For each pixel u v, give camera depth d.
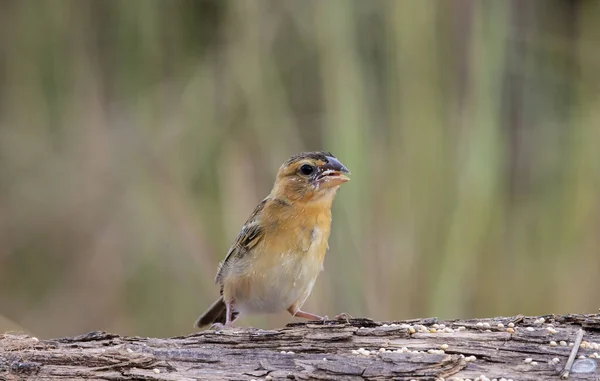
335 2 12.43
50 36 14.23
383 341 7.08
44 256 13.52
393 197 11.98
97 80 14.16
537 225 13.28
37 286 13.39
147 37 13.95
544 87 14.97
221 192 12.45
